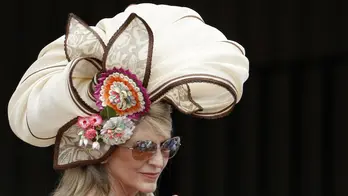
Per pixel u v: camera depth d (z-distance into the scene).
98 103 8.73
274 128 24.23
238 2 24.03
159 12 9.13
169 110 8.91
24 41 25.41
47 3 25.12
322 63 23.59
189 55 8.70
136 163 8.76
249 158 24.42
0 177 25.83
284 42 23.88
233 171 24.55
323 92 23.64
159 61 8.70
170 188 24.48
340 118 23.47
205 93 9.25
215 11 24.03
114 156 8.85
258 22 24.02
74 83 9.00
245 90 24.42
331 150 23.61
